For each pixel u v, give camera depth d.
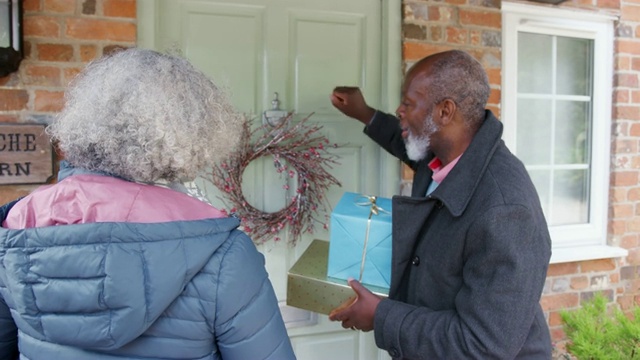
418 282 1.30
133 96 0.80
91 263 0.71
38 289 0.72
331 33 2.18
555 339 2.60
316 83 2.17
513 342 1.11
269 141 2.06
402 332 1.22
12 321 0.91
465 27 2.26
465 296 1.17
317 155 2.06
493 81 2.32
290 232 2.15
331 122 2.20
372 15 2.22
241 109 2.08
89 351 0.78
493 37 2.31
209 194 2.05
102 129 0.80
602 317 2.17
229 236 0.85
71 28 1.77
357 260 1.42
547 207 2.74
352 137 2.23
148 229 0.75
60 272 0.72
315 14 2.15
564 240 2.71
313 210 2.13
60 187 0.80
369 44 2.23
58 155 1.77
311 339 2.23
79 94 0.84
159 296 0.74
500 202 1.16
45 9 1.75
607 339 2.01
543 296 2.58
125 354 0.78
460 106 1.27
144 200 0.80
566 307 2.62
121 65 0.84
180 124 0.82
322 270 1.53
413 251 1.33
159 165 0.83
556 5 2.58
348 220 1.42
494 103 2.33
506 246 1.12
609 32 2.73
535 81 2.66
